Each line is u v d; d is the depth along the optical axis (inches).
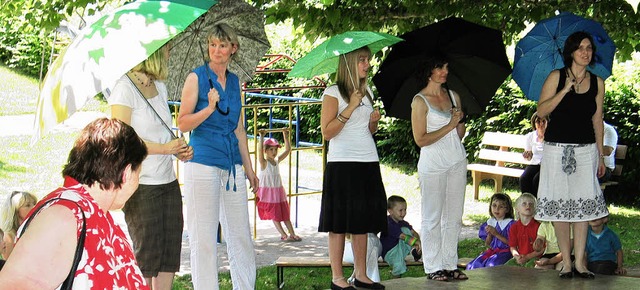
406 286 251.0
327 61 270.8
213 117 223.9
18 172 626.2
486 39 272.7
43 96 178.1
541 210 265.0
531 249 339.6
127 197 131.8
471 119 634.2
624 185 568.1
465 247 443.2
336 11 361.1
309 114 743.1
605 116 554.9
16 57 1012.5
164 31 184.1
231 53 224.2
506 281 262.8
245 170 244.1
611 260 318.7
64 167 128.3
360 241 245.4
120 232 130.7
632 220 517.0
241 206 232.7
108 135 128.0
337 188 235.5
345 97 233.1
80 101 171.6
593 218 262.7
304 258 363.3
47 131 172.7
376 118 239.9
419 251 352.5
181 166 645.3
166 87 240.7
